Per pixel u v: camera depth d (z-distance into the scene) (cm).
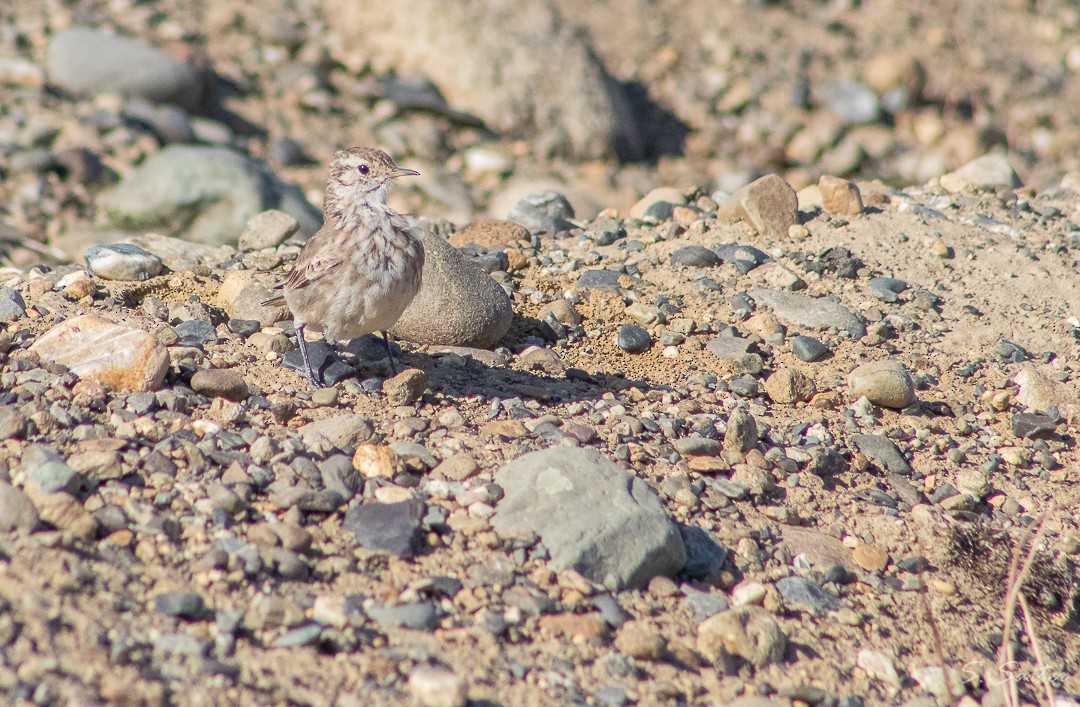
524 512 841
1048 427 1155
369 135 2600
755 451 1025
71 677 595
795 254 1467
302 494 816
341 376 1071
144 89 2458
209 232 1936
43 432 841
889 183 2702
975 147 2794
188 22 2789
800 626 825
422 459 906
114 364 945
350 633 695
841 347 1286
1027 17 3206
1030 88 3002
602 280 1408
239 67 2706
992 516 1031
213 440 879
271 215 1510
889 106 2898
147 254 1316
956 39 3098
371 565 778
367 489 856
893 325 1335
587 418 1056
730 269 1440
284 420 951
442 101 2697
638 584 820
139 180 1988
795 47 3033
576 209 2239
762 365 1235
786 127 2842
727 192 1711
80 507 734
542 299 1367
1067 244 1520
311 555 772
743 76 2955
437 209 2378
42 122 2284
